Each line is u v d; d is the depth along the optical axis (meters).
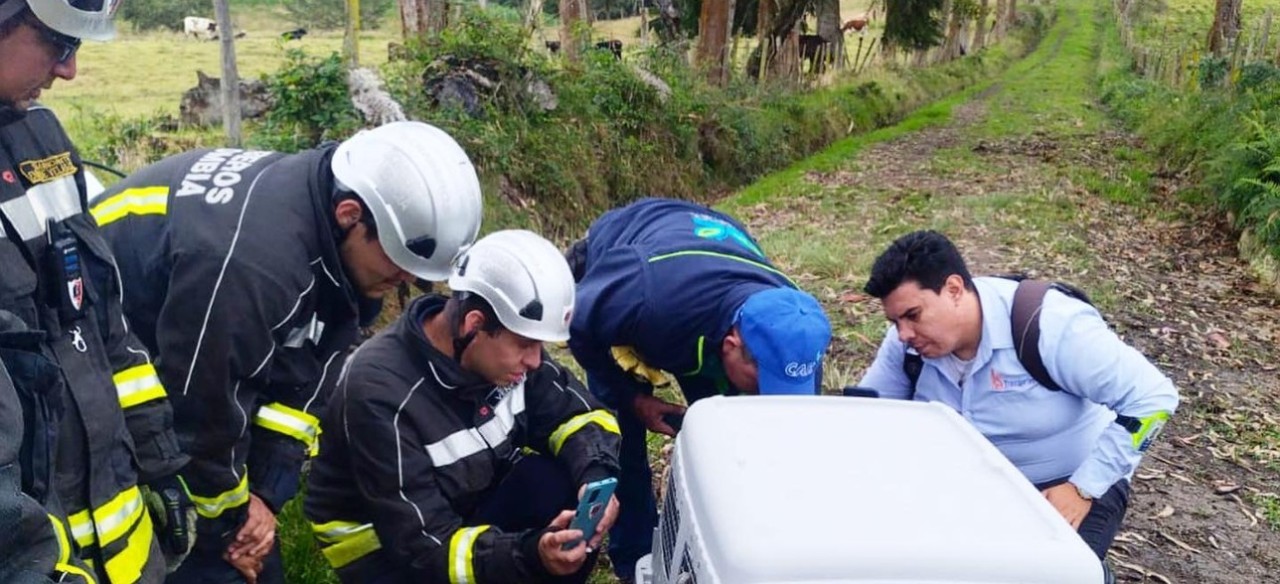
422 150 2.32
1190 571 3.98
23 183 1.82
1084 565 1.72
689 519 2.01
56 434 1.75
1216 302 7.73
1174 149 14.07
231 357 2.22
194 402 2.26
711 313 2.94
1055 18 56.72
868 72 23.81
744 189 13.23
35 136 1.88
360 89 7.00
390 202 2.26
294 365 2.46
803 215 10.48
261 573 2.86
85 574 1.78
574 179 9.62
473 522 2.88
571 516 2.51
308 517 2.85
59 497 1.83
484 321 2.46
